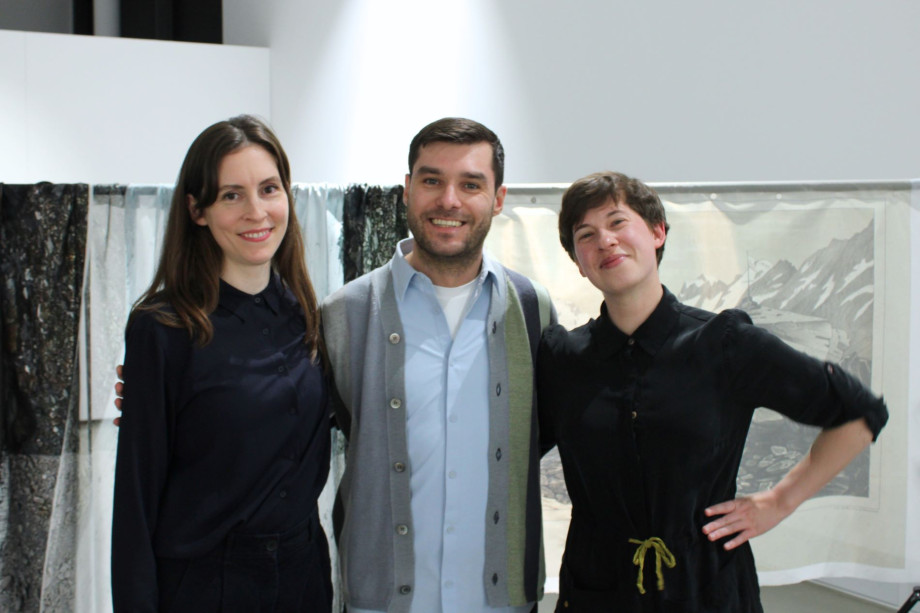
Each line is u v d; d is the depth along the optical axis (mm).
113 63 3098
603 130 2910
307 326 1441
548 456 2117
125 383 1279
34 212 1909
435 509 1442
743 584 1327
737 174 2768
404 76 3096
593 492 1345
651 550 1293
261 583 1310
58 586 1963
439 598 1443
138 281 1961
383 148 3131
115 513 1270
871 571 2104
